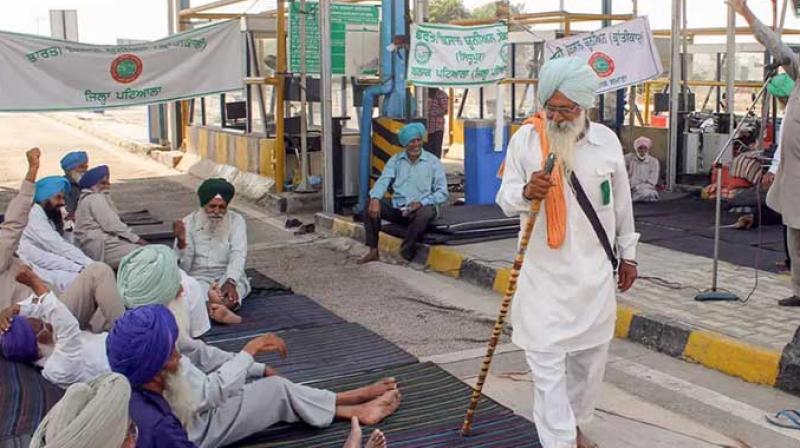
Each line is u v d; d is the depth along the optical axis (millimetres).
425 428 4430
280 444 4227
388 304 7000
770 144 10672
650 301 6328
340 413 4480
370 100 9844
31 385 4055
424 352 5809
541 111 4012
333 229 9734
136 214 10234
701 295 6336
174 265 4250
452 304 6961
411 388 5016
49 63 8867
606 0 13039
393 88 9969
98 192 7082
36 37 8766
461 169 14070
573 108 3771
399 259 8422
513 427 4434
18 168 15945
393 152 9844
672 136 11328
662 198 10883
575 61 3807
